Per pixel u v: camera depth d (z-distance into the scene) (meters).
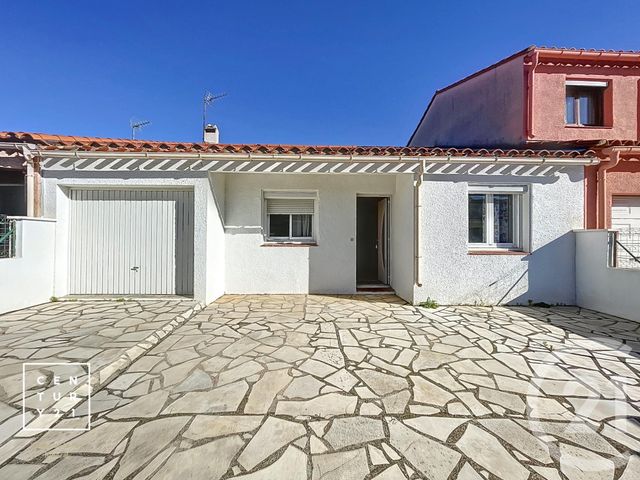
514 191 6.24
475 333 4.45
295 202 7.49
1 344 3.75
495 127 8.55
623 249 5.68
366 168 6.06
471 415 2.47
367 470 1.91
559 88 7.83
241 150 6.01
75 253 6.31
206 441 2.15
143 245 6.38
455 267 6.15
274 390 2.84
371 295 7.13
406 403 2.64
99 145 5.72
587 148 6.47
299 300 6.58
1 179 7.39
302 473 1.88
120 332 4.21
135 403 2.62
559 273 6.15
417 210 6.04
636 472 1.89
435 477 1.86
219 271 6.82
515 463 1.97
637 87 7.94
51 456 2.00
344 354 3.68
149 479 1.83
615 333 4.44
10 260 5.14
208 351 3.75
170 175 5.98
